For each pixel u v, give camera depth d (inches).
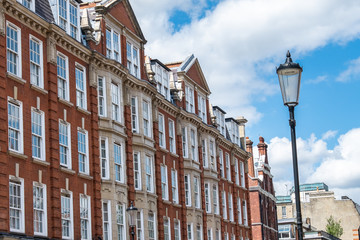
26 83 1355.8
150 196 1887.3
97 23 1718.8
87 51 1611.7
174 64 2396.7
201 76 2518.5
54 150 1421.0
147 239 1825.8
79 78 1598.2
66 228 1453.0
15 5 1316.4
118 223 1674.5
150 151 1925.4
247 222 2896.2
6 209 1230.9
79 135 1562.5
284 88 792.9
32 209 1326.3
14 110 1311.5
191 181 2261.3
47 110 1424.7
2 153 1240.8
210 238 2384.4
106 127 1664.6
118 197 1685.5
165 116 2128.4
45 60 1439.5
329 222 5083.7
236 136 2967.5
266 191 3543.3
